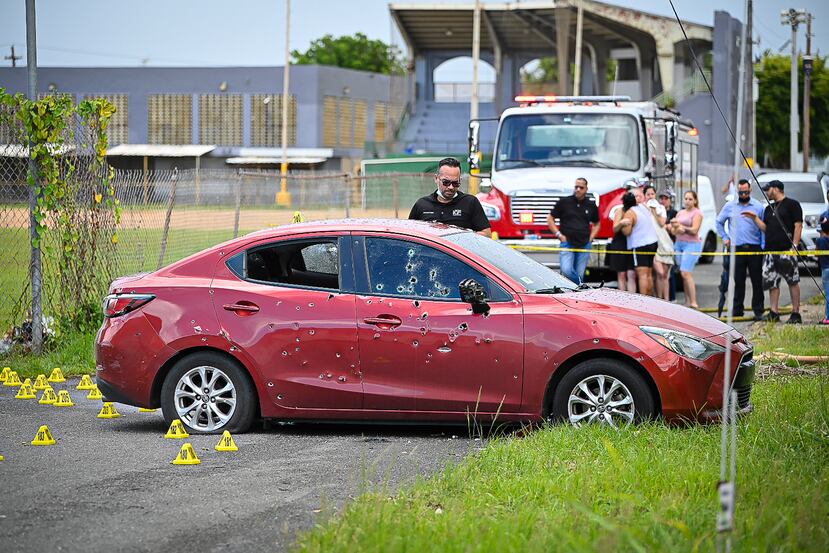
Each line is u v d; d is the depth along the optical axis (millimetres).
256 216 82125
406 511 14109
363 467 15656
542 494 15211
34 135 30641
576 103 48688
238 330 20875
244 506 15547
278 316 20750
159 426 22312
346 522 13383
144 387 21297
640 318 19734
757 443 17953
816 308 45438
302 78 159250
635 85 121000
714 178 97250
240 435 21094
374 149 135625
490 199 47031
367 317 20406
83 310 32281
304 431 21547
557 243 45844
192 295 21234
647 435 18484
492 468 16797
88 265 32438
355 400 20453
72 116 32062
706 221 64875
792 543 12391
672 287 46969
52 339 31250
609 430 18891
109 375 21484
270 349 20750
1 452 19547
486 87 136875
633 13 113688
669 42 114062
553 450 17641
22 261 33906
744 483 15352
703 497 14883
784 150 167625
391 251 20812
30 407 24516
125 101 162500
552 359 19641
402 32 131750
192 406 21281
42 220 30922
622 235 42562
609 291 21656
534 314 19844
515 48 125438
